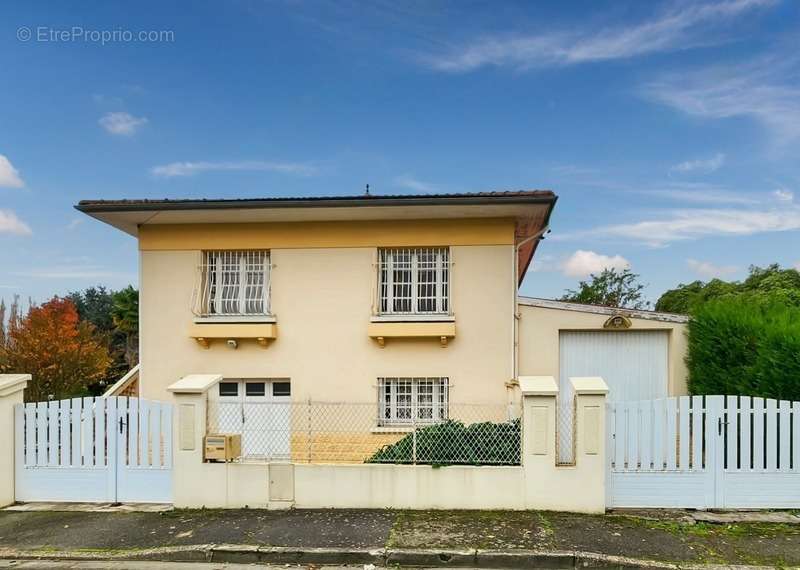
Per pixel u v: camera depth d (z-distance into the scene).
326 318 10.08
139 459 7.39
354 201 9.15
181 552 5.81
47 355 19.72
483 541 5.83
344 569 5.52
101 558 5.83
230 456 7.11
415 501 6.87
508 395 9.62
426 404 9.98
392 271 10.15
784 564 5.34
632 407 6.80
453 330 9.66
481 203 9.02
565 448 7.28
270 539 6.02
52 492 7.45
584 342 10.02
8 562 5.81
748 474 6.69
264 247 10.23
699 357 9.33
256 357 10.16
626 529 6.13
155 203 9.37
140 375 10.30
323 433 9.82
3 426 7.38
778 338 7.56
